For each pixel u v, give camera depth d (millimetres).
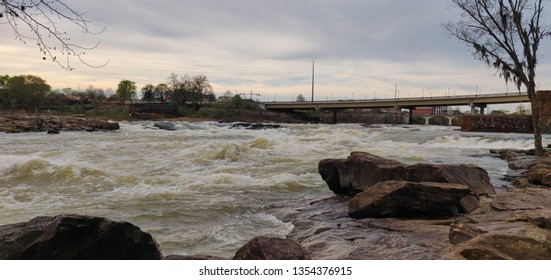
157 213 9781
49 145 28062
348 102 110000
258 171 16438
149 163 18719
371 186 10508
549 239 5602
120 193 11961
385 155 23391
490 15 23375
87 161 19234
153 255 5293
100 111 103062
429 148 28828
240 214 10031
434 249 6309
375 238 7441
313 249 6992
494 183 13969
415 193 9078
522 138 35625
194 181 13875
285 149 25234
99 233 4918
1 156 15617
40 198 11344
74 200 11086
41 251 4555
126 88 141375
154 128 60000
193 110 113750
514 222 7445
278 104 122938
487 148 30047
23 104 97000
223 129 59969
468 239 6512
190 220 9312
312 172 16266
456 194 9078
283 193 12500
